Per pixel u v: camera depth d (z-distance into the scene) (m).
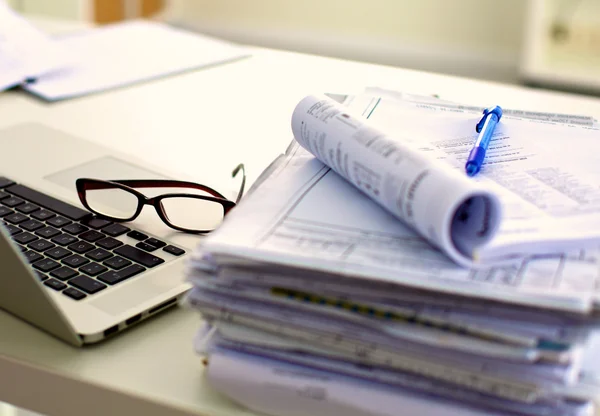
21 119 1.02
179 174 0.85
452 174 0.47
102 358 0.56
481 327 0.43
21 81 1.13
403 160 0.50
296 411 0.50
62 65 1.19
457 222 0.48
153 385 0.53
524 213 0.51
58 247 0.66
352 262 0.45
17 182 0.79
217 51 1.32
